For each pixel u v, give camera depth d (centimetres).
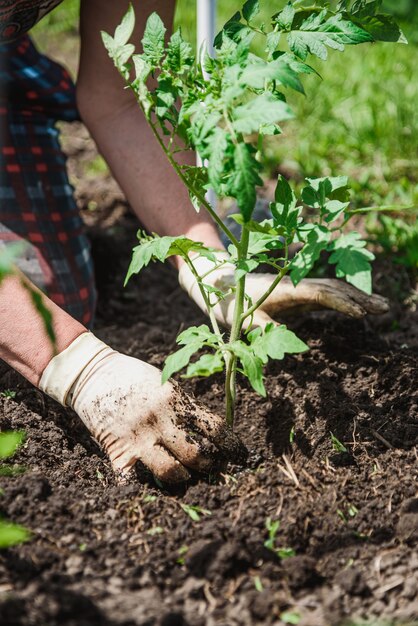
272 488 179
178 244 174
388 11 515
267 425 206
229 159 145
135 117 242
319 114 394
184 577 158
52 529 165
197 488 178
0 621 139
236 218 156
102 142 245
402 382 212
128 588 155
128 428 177
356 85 405
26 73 270
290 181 347
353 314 195
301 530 168
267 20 480
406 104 384
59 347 186
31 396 209
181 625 144
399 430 197
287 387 214
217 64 155
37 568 154
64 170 277
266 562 161
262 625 148
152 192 233
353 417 199
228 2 512
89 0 227
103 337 262
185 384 222
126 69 161
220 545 161
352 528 170
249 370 159
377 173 347
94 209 338
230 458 185
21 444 191
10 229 249
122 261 310
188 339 167
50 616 142
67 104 285
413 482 182
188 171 168
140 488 178
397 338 255
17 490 171
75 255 257
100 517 171
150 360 238
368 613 152
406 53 458
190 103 156
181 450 177
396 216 320
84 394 182
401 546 167
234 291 181
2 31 226
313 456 191
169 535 168
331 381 214
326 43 163
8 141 263
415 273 294
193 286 219
